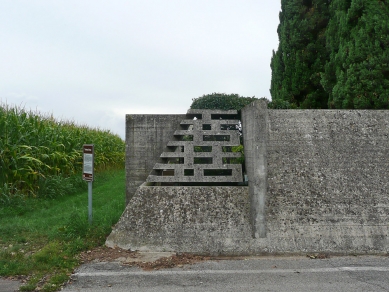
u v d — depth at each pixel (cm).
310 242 589
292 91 1246
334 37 1046
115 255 566
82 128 1677
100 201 999
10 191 936
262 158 604
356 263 530
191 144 736
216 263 537
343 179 654
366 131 692
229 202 647
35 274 484
